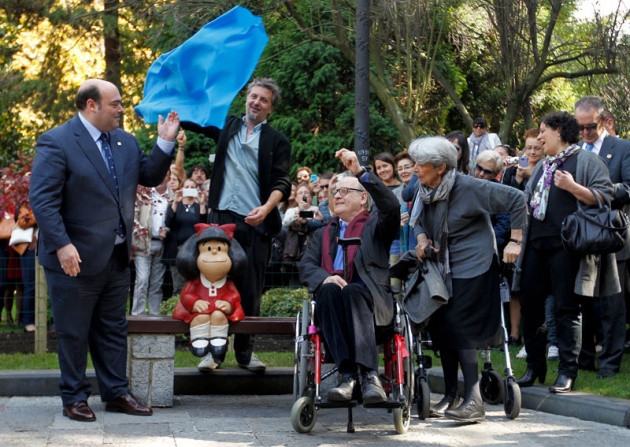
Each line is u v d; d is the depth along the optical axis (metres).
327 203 10.54
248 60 7.75
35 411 6.91
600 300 7.68
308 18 18.58
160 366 7.23
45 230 6.37
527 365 7.50
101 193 6.61
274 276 10.88
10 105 20.94
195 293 7.17
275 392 8.03
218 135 7.84
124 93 21.03
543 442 5.93
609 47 18.00
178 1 15.90
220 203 7.71
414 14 17.14
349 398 5.98
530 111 21.27
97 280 6.63
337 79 17.98
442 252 6.63
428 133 20.67
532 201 7.34
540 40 20.20
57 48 21.19
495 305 6.66
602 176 7.14
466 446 5.80
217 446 5.74
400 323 6.27
